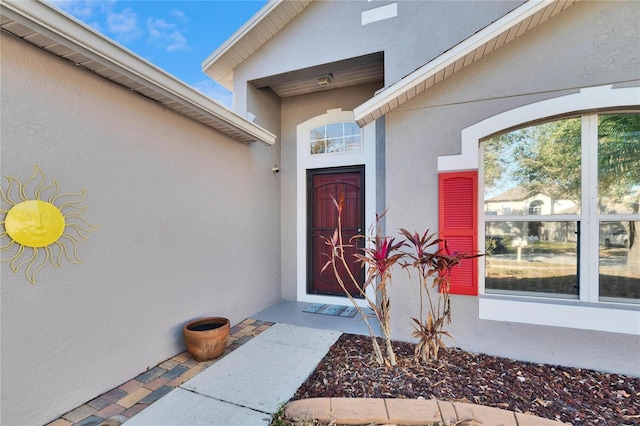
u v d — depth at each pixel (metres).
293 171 6.09
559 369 3.23
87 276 2.67
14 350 2.21
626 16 3.18
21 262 2.25
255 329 4.42
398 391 2.77
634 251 3.22
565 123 3.47
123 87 3.02
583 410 2.54
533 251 3.57
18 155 2.25
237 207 4.77
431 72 3.55
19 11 2.00
